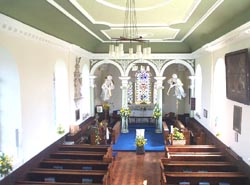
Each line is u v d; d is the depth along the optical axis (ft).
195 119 59.36
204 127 49.08
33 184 25.96
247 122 28.02
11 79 27.25
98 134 50.96
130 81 77.25
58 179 29.01
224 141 36.81
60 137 40.75
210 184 28.32
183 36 50.72
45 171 29.68
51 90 37.11
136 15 33.73
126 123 65.67
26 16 26.37
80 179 28.86
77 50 48.01
